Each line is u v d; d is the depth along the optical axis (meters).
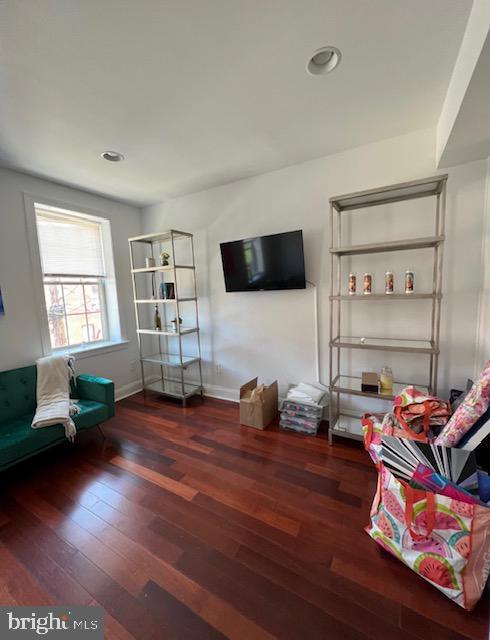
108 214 3.32
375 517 1.40
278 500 1.72
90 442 2.45
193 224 3.30
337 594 1.19
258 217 2.86
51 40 1.23
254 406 2.62
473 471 1.21
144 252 3.77
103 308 3.45
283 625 1.09
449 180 2.03
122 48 1.29
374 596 1.18
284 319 2.86
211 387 3.47
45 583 1.27
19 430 2.05
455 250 2.06
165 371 3.91
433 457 1.27
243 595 1.20
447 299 2.12
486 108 1.35
